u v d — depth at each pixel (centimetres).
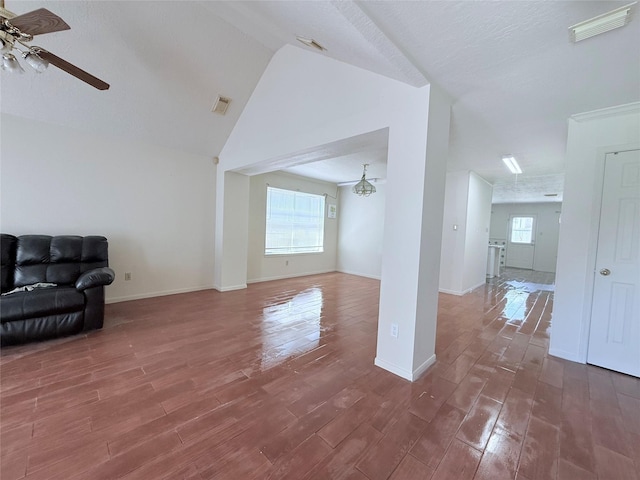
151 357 243
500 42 161
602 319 248
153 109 355
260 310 385
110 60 286
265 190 585
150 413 172
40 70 183
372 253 683
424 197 214
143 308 373
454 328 340
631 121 233
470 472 136
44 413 168
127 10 253
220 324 327
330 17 155
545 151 355
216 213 490
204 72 330
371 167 523
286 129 334
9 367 220
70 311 270
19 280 290
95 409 174
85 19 249
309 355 257
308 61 294
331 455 144
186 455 142
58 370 218
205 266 486
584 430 168
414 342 219
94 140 364
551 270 903
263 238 588
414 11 139
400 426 167
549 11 135
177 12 267
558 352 268
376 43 163
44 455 138
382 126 236
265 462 139
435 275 240
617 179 241
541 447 153
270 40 312
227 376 217
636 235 234
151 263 423
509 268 966
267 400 188
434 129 216
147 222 414
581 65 179
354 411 180
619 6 130
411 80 203
